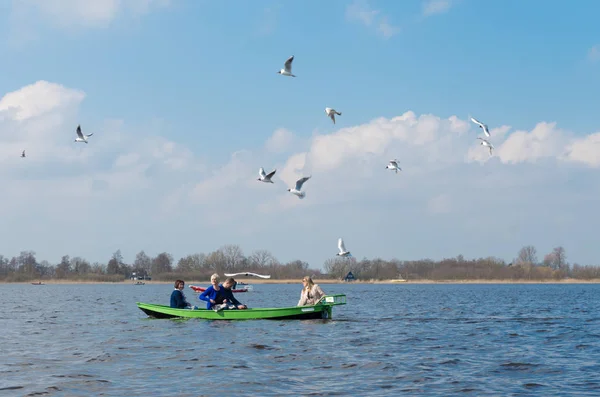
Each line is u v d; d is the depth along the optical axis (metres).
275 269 151.38
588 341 23.20
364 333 25.11
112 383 14.85
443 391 14.16
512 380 15.43
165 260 172.12
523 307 47.16
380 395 13.73
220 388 14.31
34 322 31.67
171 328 26.38
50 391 14.00
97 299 63.91
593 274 152.62
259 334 24.19
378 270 146.50
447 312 40.09
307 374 16.00
